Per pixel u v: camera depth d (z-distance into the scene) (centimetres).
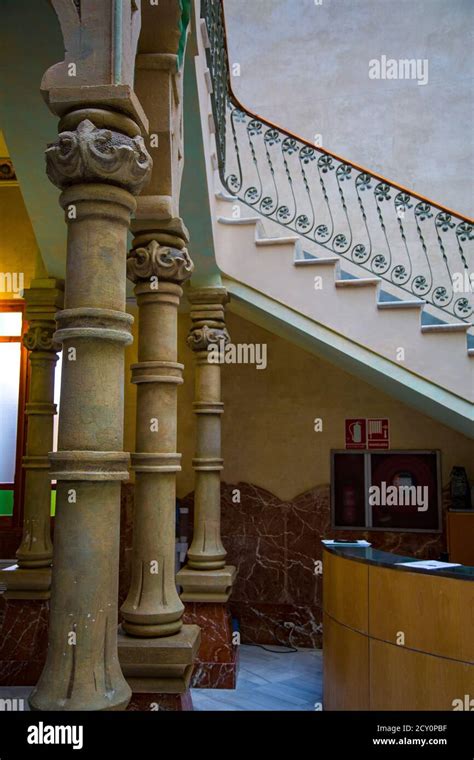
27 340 572
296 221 777
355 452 728
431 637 378
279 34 869
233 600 719
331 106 844
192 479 752
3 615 551
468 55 826
